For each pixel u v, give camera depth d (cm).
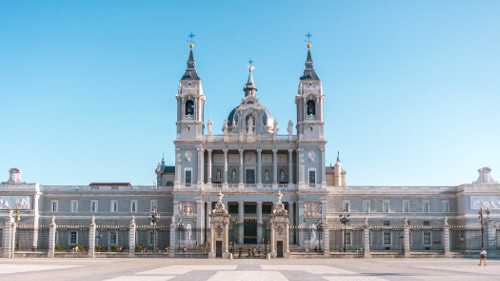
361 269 5900
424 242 12481
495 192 12119
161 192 12738
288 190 12500
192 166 12531
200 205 12206
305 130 12631
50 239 8919
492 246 9131
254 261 7875
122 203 12731
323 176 12438
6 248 8819
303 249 11319
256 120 13038
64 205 12706
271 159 13275
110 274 5075
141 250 10419
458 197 12519
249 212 12962
